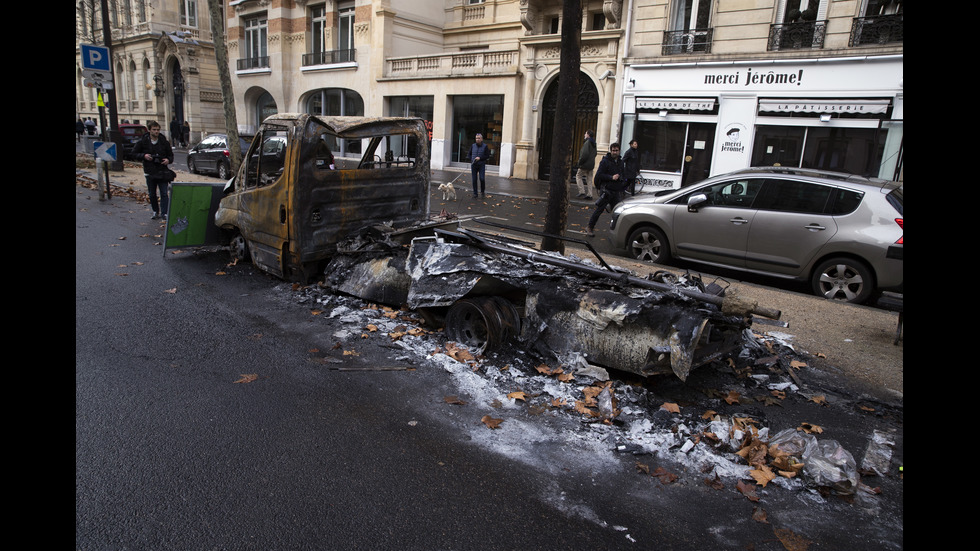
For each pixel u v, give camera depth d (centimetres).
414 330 548
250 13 3562
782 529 298
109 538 268
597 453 362
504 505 307
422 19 2989
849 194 734
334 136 665
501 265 498
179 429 367
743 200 819
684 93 1880
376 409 406
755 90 1750
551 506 309
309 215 646
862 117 1593
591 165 1756
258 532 278
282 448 351
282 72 3397
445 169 2703
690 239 864
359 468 334
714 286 481
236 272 759
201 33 4384
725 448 370
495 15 2850
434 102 2688
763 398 449
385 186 707
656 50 1933
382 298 602
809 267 760
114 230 1016
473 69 2509
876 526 304
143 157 1095
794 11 1678
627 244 951
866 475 352
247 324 570
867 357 538
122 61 4881
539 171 2395
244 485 313
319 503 301
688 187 880
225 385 434
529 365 475
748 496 323
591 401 420
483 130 2583
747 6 1741
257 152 712
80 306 598
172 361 473
